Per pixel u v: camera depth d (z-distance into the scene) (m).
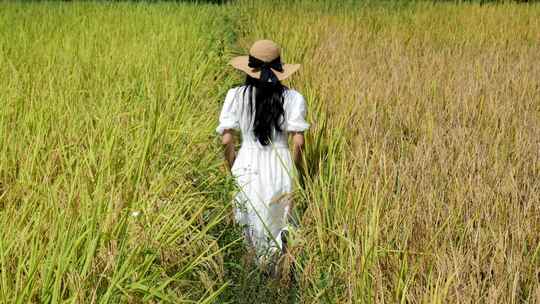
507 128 7.22
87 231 3.96
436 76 9.66
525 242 4.45
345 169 5.38
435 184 5.29
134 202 4.63
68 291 3.74
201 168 5.66
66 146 5.62
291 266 4.54
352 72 9.16
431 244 4.28
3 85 7.66
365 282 3.89
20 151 5.48
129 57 9.88
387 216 4.62
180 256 4.39
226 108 5.19
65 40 11.22
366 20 16.66
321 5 19.50
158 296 3.74
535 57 12.52
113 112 6.80
